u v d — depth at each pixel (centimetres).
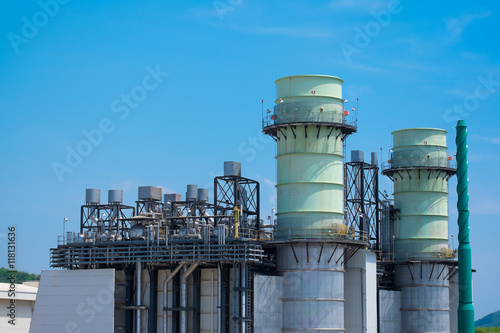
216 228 11156
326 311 11262
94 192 12506
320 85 11669
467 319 10019
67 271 11456
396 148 14550
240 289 10981
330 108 11644
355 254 12019
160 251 11288
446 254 14212
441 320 14150
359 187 13938
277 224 11650
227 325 11419
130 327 11756
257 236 11938
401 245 14312
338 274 11481
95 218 12362
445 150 14525
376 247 14400
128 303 11744
